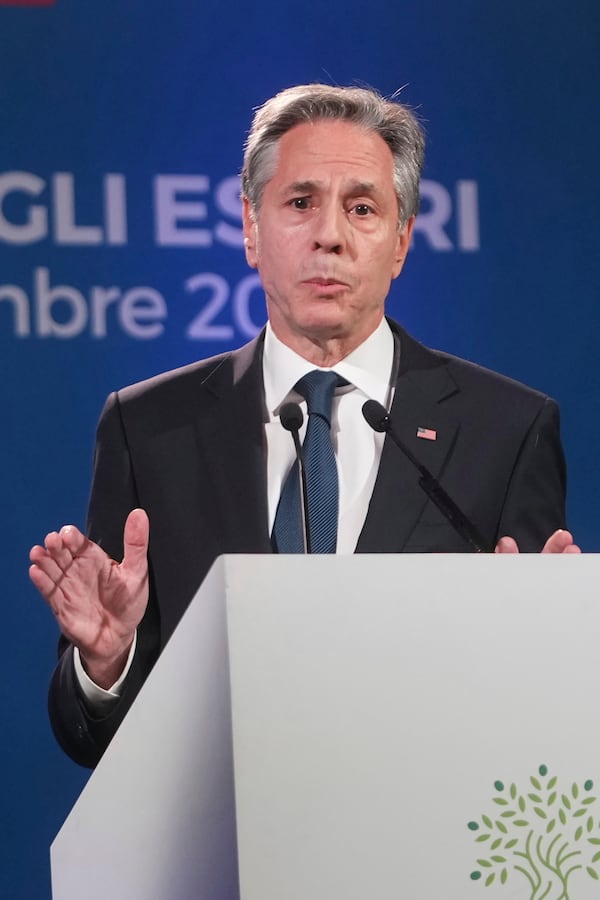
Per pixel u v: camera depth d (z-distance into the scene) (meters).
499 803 3.91
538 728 3.97
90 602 5.71
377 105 7.64
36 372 10.50
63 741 6.46
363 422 7.26
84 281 10.61
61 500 10.46
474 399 7.41
